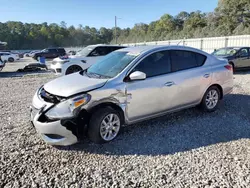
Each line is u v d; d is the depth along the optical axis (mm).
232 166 2832
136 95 3697
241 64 11906
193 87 4438
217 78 4824
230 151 3227
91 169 2805
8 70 16812
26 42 80188
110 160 3023
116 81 3574
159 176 2645
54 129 3125
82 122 3322
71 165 2896
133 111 3729
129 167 2846
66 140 3203
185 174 2678
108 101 3471
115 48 10766
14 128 4098
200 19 56312
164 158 3064
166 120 4477
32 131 3949
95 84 3443
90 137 3424
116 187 2455
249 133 3850
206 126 4168
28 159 3025
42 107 3252
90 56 10320
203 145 3434
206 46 24578
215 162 2934
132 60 3842
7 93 7477
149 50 4055
